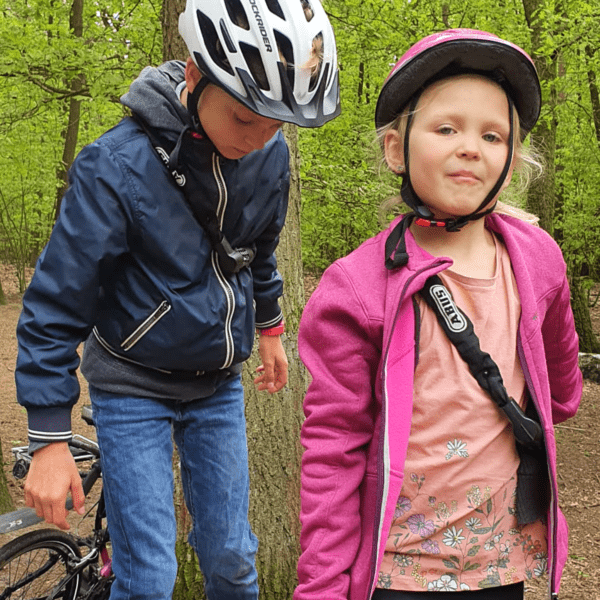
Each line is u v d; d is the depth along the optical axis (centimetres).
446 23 869
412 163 129
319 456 132
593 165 1167
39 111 872
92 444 305
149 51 754
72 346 166
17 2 699
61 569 314
